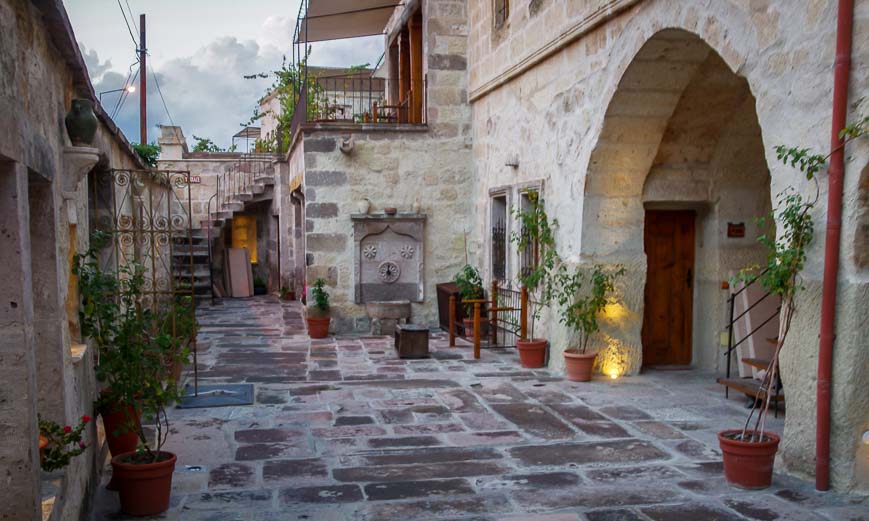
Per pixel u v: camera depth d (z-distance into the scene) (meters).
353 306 11.09
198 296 15.52
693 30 5.38
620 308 7.59
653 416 6.06
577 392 6.95
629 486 4.39
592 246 7.38
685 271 8.24
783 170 4.48
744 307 7.07
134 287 4.71
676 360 8.30
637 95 6.66
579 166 7.38
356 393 6.95
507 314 9.70
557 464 4.82
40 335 3.18
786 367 4.46
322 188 10.95
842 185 4.03
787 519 3.80
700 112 7.25
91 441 4.08
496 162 10.16
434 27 11.20
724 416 6.06
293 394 6.91
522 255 9.22
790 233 4.35
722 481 4.45
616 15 6.53
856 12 3.93
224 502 4.13
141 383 4.34
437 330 11.09
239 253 17.45
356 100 20.27
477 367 8.27
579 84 7.39
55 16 2.98
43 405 3.19
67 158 3.65
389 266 11.18
